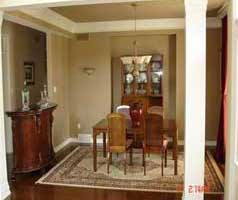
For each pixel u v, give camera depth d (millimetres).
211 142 6402
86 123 6895
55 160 5371
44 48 7273
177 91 6395
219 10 5270
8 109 5891
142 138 4664
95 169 4734
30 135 4465
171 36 6934
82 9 5188
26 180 4395
